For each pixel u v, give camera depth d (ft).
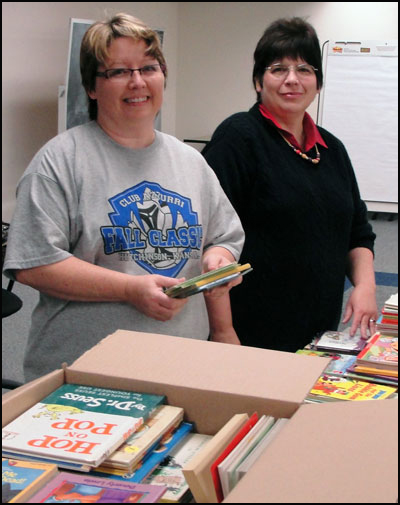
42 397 3.58
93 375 3.67
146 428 3.30
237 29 22.27
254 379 3.51
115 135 4.75
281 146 6.07
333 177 6.27
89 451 2.97
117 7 19.31
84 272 4.44
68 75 14.49
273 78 5.92
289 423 2.92
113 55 4.46
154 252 4.74
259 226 6.01
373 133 19.24
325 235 6.09
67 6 17.33
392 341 5.11
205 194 5.18
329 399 4.27
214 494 2.75
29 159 16.56
